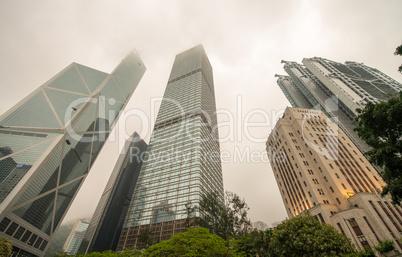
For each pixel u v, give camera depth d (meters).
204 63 164.00
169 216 62.25
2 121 110.75
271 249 32.44
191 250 22.80
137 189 77.88
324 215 46.31
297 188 60.09
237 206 37.56
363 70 152.88
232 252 24.67
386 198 44.56
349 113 110.94
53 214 103.69
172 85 140.88
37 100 125.81
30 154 99.88
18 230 81.69
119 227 120.25
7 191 81.69
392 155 19.84
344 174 54.25
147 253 24.97
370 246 36.84
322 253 28.25
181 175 73.06
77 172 126.50
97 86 165.75
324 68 145.38
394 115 19.42
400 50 19.95
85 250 106.12
